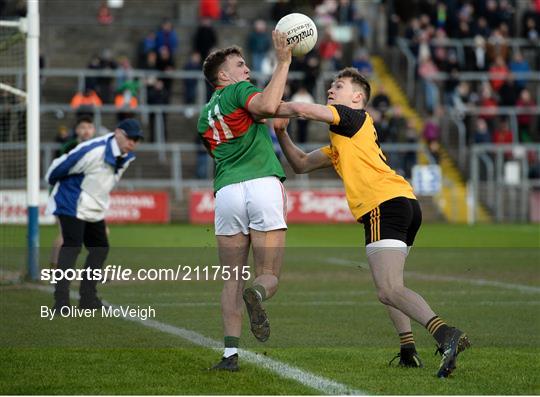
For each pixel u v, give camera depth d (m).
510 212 90.31
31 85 43.38
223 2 115.81
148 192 82.94
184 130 97.12
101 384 22.05
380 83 104.19
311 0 113.31
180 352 26.02
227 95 23.53
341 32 111.94
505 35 109.94
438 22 109.50
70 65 103.69
